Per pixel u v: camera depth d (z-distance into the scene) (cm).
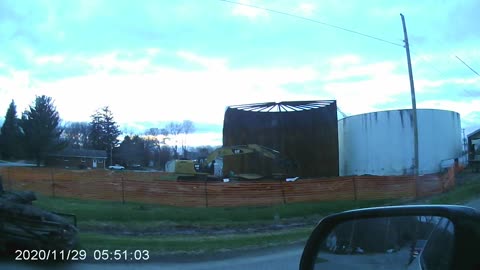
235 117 4662
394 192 2609
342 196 2525
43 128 7938
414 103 2805
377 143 4484
